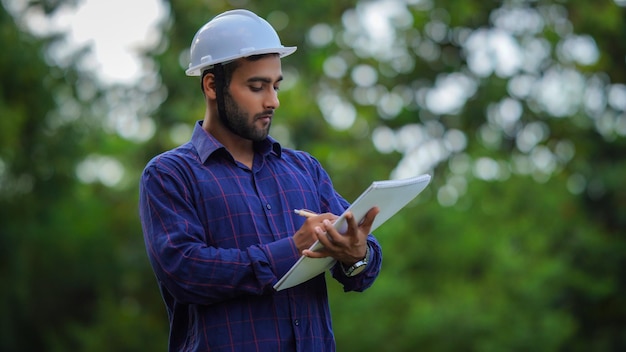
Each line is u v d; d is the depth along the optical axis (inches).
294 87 870.4
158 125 908.6
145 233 159.9
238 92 160.2
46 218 935.7
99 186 1008.9
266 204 161.2
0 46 820.0
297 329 157.9
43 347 974.4
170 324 165.3
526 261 852.0
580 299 976.9
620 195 1000.9
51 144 892.6
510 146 1018.7
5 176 903.1
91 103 912.9
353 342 796.6
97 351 920.3
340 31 957.2
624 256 967.6
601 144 1045.2
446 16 983.0
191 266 153.6
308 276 156.1
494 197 925.2
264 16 915.4
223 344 156.0
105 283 983.6
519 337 804.6
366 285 161.9
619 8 1009.5
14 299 927.7
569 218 971.3
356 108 979.9
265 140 165.6
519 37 1001.5
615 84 1046.4
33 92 858.8
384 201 152.5
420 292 853.8
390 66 996.6
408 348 805.2
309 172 170.2
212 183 159.9
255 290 154.2
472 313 799.1
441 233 864.3
